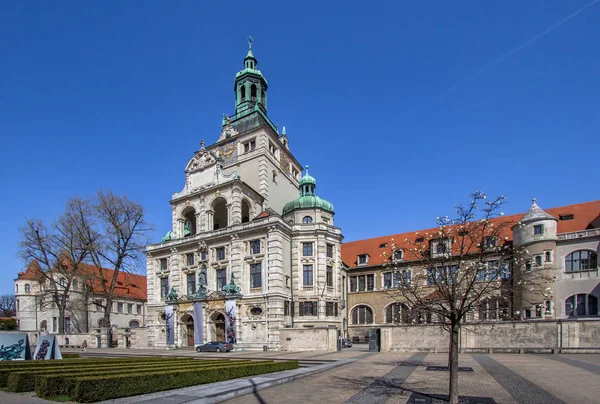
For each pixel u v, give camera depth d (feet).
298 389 62.64
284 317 163.53
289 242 176.55
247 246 175.11
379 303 212.02
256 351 155.33
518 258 67.82
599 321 114.93
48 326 275.39
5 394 59.98
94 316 270.67
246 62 238.07
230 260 176.86
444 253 64.85
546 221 163.94
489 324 128.77
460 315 54.34
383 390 61.46
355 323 218.38
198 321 174.19
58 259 220.23
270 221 165.68
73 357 123.95
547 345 120.16
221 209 216.54
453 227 71.67
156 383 61.11
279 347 155.02
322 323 168.14
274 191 215.31
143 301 314.76
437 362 101.91
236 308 166.20
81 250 216.74
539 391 59.11
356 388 63.36
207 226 194.08
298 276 173.68
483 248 61.87
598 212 172.14
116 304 290.97
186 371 66.80
